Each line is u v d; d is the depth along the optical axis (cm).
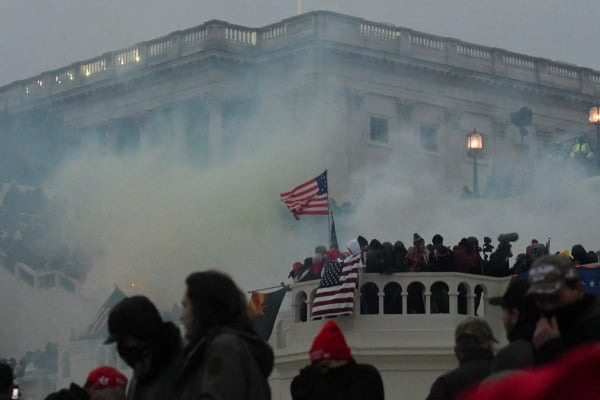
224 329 825
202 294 839
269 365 833
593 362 465
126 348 880
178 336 884
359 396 1073
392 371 2014
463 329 1003
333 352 1078
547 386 468
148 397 868
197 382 810
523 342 835
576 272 799
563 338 794
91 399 1076
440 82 8444
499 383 476
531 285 805
